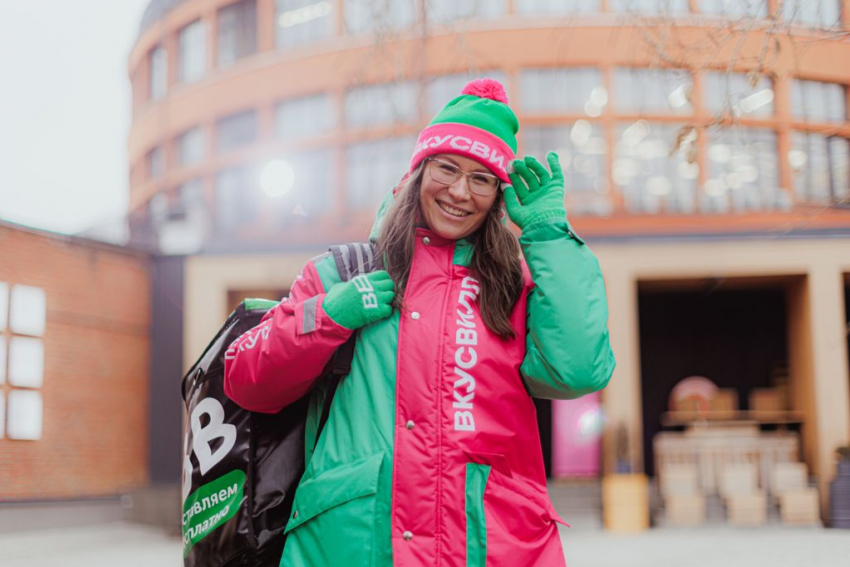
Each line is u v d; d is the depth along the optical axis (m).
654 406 21.30
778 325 21.19
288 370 2.43
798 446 17.94
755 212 19.33
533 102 22.80
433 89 20.70
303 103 25.89
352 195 23.89
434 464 2.35
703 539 14.59
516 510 2.38
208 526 2.62
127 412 18.48
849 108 9.12
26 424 16.70
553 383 2.45
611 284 17.95
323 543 2.35
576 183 22.69
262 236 24.42
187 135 29.31
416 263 2.58
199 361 2.76
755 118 18.69
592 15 22.59
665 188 22.28
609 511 16.25
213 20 28.91
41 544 14.69
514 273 2.57
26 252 16.91
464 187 2.55
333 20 26.28
